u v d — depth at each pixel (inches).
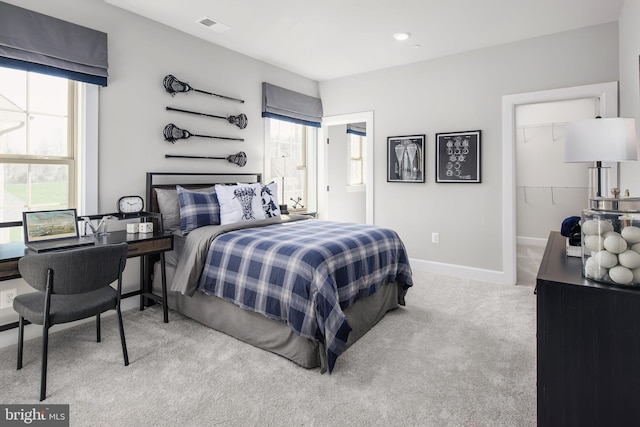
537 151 245.9
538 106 244.5
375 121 189.8
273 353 94.7
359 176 268.8
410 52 162.4
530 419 68.7
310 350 86.7
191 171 145.7
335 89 203.5
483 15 126.3
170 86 134.3
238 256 101.7
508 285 154.2
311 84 205.2
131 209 122.4
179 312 120.3
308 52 162.9
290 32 140.7
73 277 76.6
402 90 180.1
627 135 80.4
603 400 49.0
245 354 94.4
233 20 130.8
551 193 242.4
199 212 126.1
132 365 88.3
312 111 202.2
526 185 249.9
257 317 97.6
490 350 96.5
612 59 131.6
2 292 97.6
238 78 163.8
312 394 77.0
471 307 128.5
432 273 172.6
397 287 127.8
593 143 81.9
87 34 111.6
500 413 70.6
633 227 48.5
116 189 121.9
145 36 128.6
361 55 166.6
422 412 71.1
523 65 148.6
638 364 46.9
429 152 173.5
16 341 99.6
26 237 95.2
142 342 100.7
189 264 108.2
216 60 153.8
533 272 176.1
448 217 169.8
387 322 115.7
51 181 110.3
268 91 175.3
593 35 134.6
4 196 102.3
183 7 121.3
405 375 84.5
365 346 99.3
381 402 74.4
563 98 140.4
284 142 202.1
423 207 176.4
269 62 176.2
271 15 126.5
